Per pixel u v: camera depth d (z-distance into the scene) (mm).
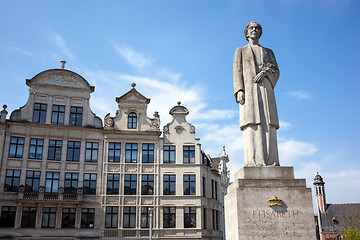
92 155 44312
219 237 51000
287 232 9086
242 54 11047
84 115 45188
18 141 42531
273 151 10180
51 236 40500
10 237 39094
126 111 46250
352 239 58469
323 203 102875
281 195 9352
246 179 9539
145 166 44812
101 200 42844
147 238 42219
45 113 44250
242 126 10555
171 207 43938
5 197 40531
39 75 44875
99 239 41469
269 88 10633
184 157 45781
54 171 42719
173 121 46906
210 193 48875
